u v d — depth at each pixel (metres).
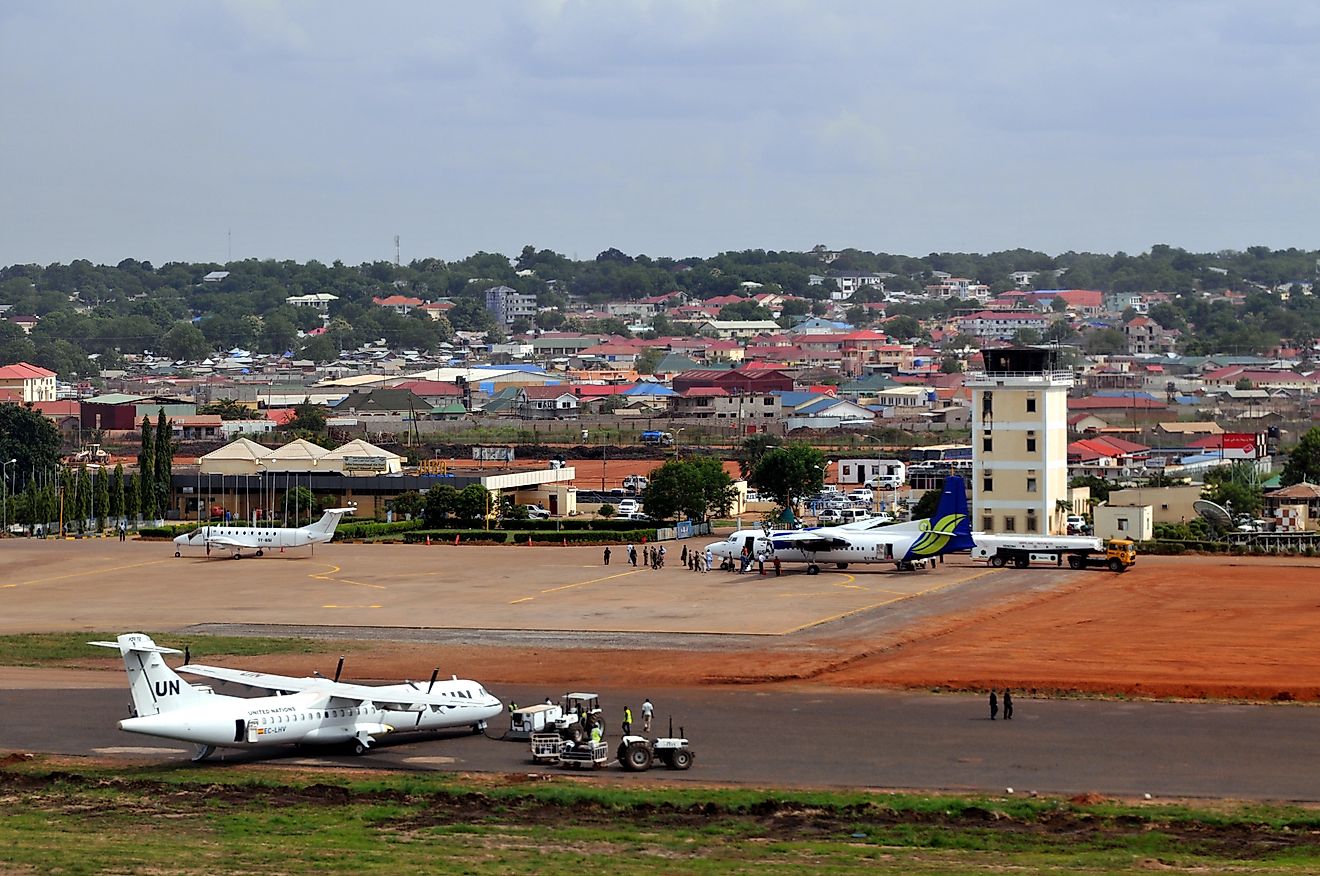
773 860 128.88
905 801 146.25
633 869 126.19
